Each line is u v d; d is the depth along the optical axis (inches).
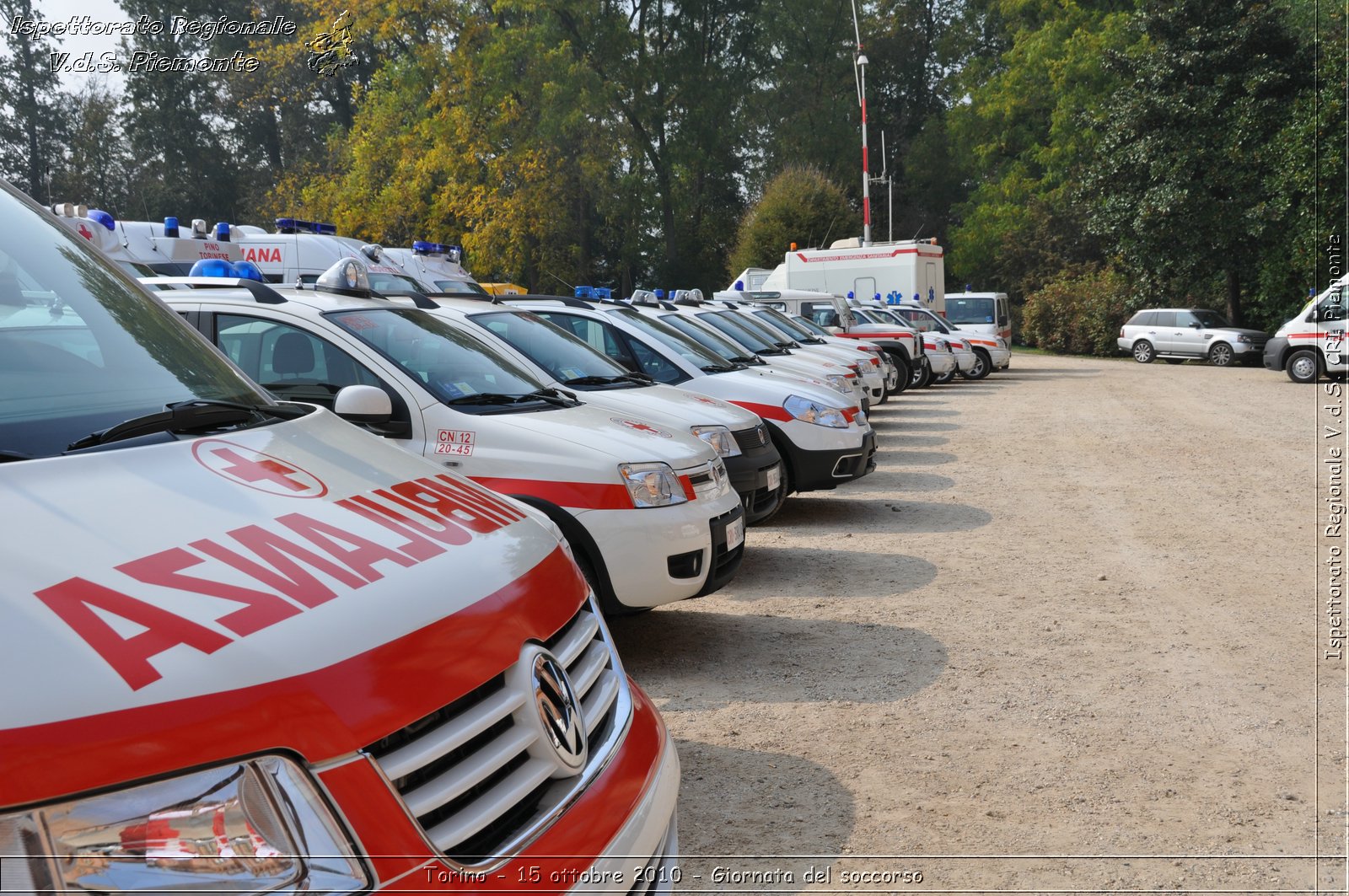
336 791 55.9
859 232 1552.7
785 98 1852.9
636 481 189.8
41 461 70.1
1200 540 290.2
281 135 1849.2
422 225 1450.5
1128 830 131.0
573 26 1539.1
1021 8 1780.3
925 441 513.3
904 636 211.2
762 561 279.6
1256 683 180.9
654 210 1766.7
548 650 74.5
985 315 967.0
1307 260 1008.2
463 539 79.7
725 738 161.8
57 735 50.4
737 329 486.9
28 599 56.1
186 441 80.4
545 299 335.3
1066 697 175.8
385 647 62.6
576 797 71.0
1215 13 1093.1
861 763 151.7
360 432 102.5
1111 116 1184.2
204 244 445.1
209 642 57.0
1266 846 126.4
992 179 1876.2
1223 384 815.7
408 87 1432.1
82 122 1797.5
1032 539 296.0
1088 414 615.5
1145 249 1163.3
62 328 95.4
